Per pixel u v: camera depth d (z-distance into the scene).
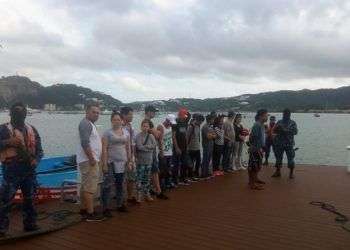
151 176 9.26
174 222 7.49
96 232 6.85
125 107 8.41
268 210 8.47
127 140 8.09
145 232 6.87
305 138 39.25
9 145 6.23
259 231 7.02
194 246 6.22
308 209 8.59
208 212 8.24
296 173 13.55
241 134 13.65
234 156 13.70
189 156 11.39
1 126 6.27
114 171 7.85
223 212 8.26
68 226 7.14
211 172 12.53
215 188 10.72
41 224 7.11
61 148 28.38
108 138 7.80
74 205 8.52
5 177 6.29
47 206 8.45
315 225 7.41
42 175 9.41
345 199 9.58
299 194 10.09
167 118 10.05
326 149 29.00
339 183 11.69
